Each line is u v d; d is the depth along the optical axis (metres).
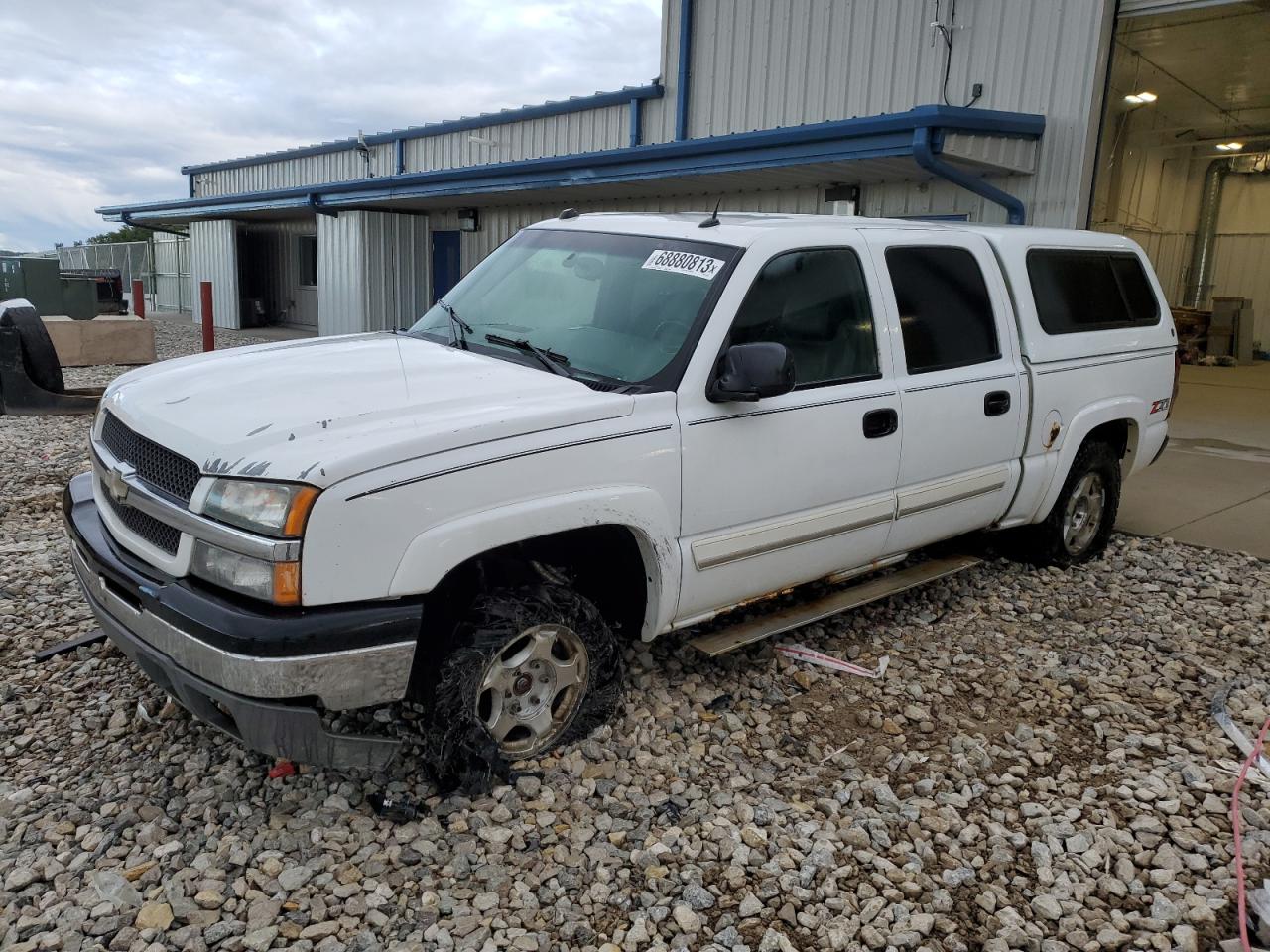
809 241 4.07
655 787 3.41
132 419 3.31
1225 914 2.87
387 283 19.56
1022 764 3.69
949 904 2.87
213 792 3.23
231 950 2.56
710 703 4.04
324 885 2.82
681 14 13.51
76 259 36.88
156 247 31.67
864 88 11.71
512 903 2.79
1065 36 10.00
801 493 3.96
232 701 2.75
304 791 3.26
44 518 6.34
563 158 12.70
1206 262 22.95
